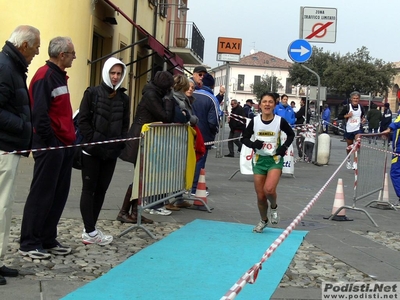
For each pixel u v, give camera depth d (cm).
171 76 783
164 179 792
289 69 6825
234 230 778
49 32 1405
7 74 495
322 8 1644
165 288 524
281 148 733
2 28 1345
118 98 648
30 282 513
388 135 1077
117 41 1927
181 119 838
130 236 711
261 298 509
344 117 1703
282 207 987
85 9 1540
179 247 672
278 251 673
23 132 509
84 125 634
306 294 527
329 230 820
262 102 736
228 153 2081
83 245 651
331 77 6084
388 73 6038
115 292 504
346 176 1533
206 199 959
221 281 554
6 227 507
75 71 1515
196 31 2903
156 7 2469
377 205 1063
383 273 612
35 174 573
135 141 757
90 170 645
